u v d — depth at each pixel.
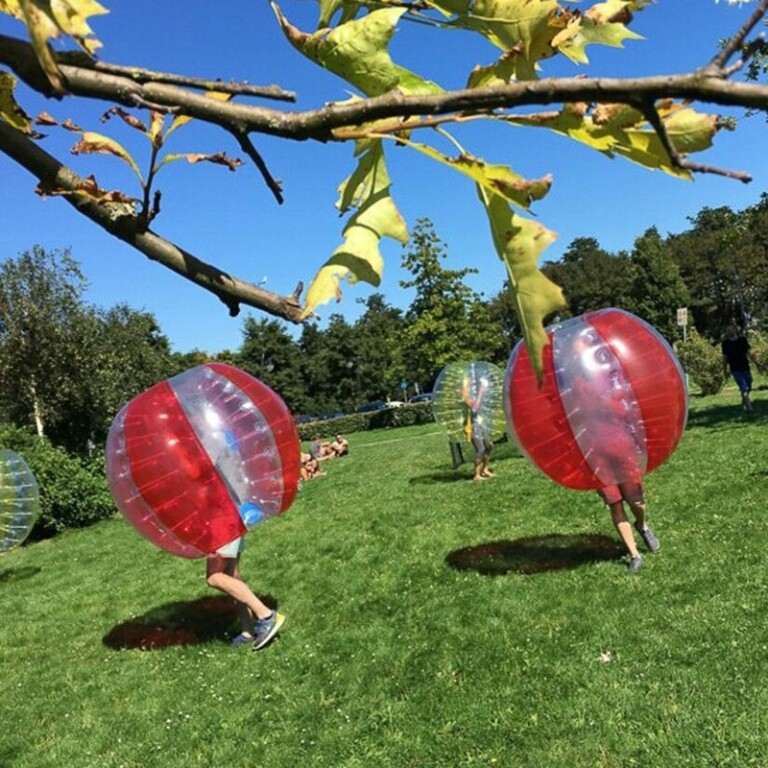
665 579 6.46
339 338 69.25
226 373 6.92
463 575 7.73
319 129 0.83
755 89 0.65
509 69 0.86
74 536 15.42
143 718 5.81
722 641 5.08
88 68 0.84
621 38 0.85
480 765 4.27
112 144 1.09
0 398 21.50
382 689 5.50
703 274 55.75
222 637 7.38
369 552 9.34
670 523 8.20
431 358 32.88
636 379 6.35
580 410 6.36
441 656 5.84
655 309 53.16
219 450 6.46
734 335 15.45
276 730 5.24
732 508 8.27
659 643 5.25
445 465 16.38
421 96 0.77
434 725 4.84
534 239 0.74
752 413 15.30
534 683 5.07
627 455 6.48
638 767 3.91
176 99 0.87
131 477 6.42
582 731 4.37
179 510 6.43
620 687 4.75
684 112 0.74
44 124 1.13
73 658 7.53
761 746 3.83
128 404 6.75
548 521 9.35
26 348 20.86
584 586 6.66
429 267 32.62
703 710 4.27
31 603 10.04
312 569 9.08
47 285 21.53
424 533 9.71
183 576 10.20
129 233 1.09
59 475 16.25
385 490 13.84
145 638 7.78
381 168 0.98
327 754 4.78
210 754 5.07
